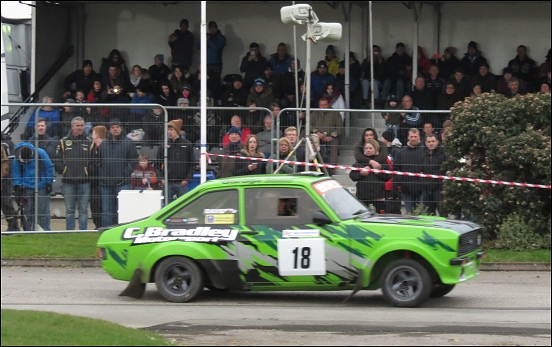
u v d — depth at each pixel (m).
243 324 14.27
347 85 33.78
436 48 36.06
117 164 24.55
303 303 16.50
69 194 24.55
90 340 11.07
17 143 24.55
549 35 35.41
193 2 37.62
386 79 34.22
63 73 37.41
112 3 38.16
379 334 13.47
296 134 23.89
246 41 37.47
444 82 33.00
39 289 18.27
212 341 12.91
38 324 11.65
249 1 37.16
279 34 37.28
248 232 15.99
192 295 16.31
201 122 23.39
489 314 15.30
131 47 38.25
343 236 15.62
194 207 16.47
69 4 37.69
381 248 15.44
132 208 23.59
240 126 24.58
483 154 23.50
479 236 16.52
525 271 21.00
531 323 14.48
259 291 17.25
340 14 36.53
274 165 24.02
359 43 36.41
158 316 14.99
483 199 22.97
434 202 23.97
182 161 24.56
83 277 20.12
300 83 33.06
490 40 35.81
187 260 16.25
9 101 35.00
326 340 13.00
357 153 23.92
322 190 16.16
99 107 24.56
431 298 17.09
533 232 22.69
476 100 23.27
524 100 23.16
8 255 22.08
